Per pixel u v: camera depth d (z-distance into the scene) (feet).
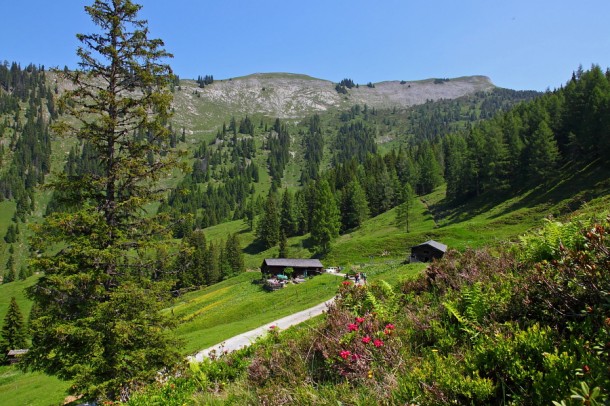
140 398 26.16
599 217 19.33
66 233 51.78
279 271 242.78
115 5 57.72
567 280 13.28
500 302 16.03
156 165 58.70
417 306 22.67
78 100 57.11
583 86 303.68
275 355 20.51
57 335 47.85
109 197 56.75
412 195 335.26
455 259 28.81
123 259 55.72
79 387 48.03
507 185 299.38
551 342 11.56
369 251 262.67
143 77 56.90
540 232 21.65
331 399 14.07
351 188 402.93
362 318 19.79
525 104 435.53
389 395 12.58
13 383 127.13
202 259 314.76
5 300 364.17
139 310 52.70
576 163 271.69
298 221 431.02
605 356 9.77
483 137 355.36
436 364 12.86
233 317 158.10
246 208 575.79
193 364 29.19
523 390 10.31
